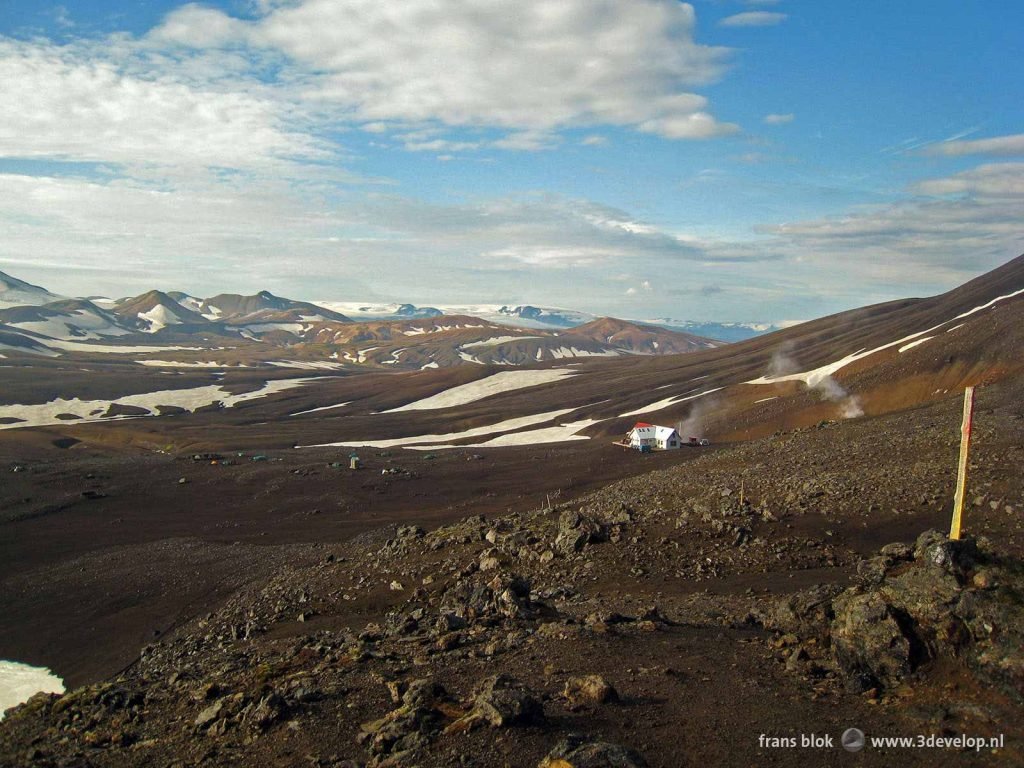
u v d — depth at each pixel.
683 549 32.09
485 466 92.31
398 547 40.28
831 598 17.20
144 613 43.06
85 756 14.88
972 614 13.36
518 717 12.59
